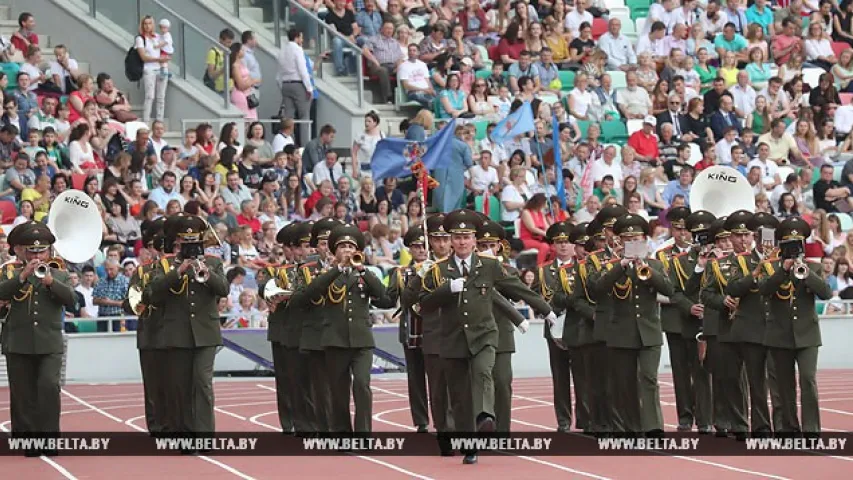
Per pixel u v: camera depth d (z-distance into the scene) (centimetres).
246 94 8275
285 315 4850
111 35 8312
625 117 8675
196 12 8662
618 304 4647
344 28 8681
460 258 4184
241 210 7375
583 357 4953
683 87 8762
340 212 7338
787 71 9212
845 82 9350
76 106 7650
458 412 4162
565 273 4966
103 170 7456
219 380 6869
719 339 4738
